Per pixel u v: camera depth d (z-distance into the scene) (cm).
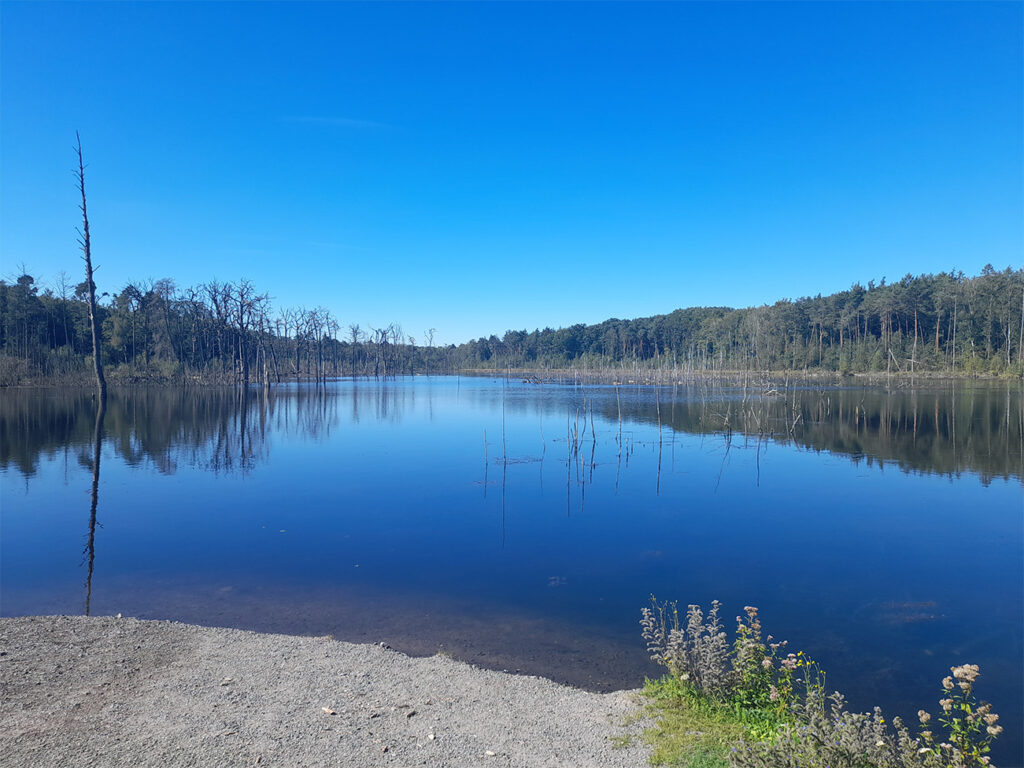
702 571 1371
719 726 666
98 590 1213
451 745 630
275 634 980
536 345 17088
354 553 1486
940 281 10769
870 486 2347
